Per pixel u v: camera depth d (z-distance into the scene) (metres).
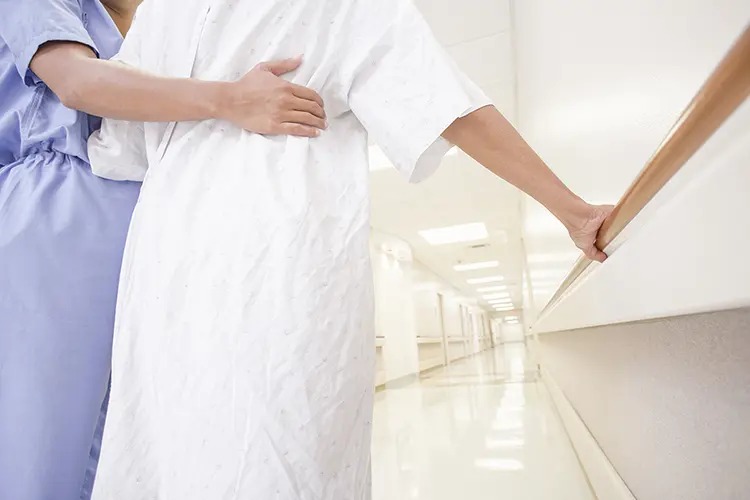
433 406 5.05
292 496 0.56
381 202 6.96
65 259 0.76
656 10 0.66
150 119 0.74
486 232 9.48
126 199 0.85
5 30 0.79
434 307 13.51
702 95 0.35
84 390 0.74
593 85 1.14
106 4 1.08
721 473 0.67
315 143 0.73
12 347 0.70
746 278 0.31
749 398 0.56
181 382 0.63
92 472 0.78
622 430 1.42
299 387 0.60
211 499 0.58
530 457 2.60
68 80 0.74
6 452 0.68
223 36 0.77
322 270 0.65
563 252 2.20
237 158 0.72
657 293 0.52
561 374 3.70
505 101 4.48
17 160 0.85
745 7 0.39
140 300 0.69
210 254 0.67
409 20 0.75
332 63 0.76
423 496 2.11
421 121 0.70
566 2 1.40
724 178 0.32
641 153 0.78
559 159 1.96
